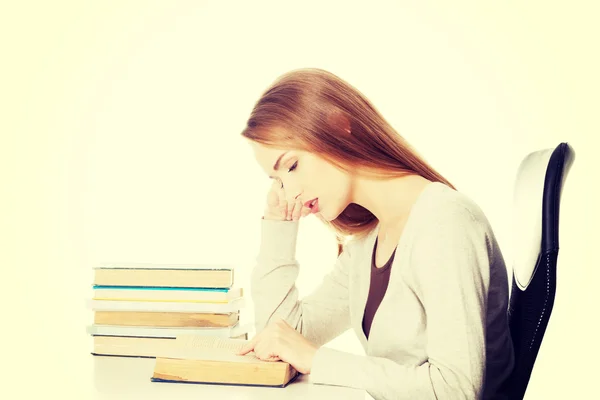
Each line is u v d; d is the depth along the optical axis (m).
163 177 3.07
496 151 2.94
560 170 1.22
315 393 1.09
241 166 3.04
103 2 3.13
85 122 3.11
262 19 3.09
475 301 1.19
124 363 1.35
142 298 1.43
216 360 1.17
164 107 3.09
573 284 2.86
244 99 3.07
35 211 3.11
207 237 3.03
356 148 1.33
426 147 2.97
